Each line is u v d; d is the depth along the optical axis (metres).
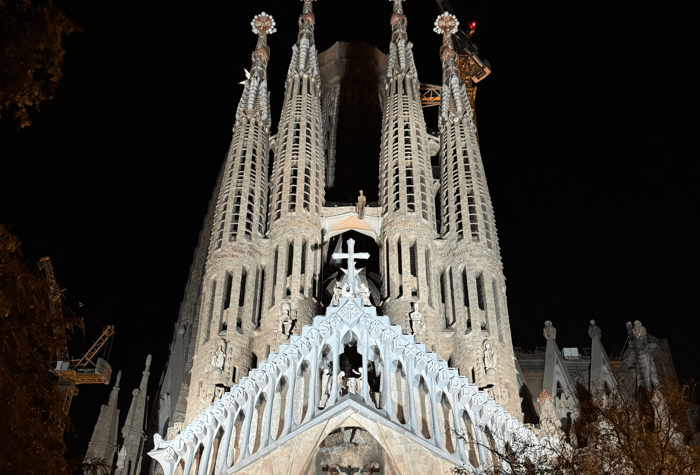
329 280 71.12
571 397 60.78
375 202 75.12
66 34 19.47
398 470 40.22
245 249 64.38
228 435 43.50
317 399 43.59
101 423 59.34
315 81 80.44
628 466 29.56
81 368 76.19
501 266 64.81
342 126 88.19
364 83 92.25
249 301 61.53
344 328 45.59
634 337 70.38
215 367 55.97
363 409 41.09
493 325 59.38
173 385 64.88
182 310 73.38
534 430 46.38
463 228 65.62
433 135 82.19
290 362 44.59
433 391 43.31
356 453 44.28
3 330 21.53
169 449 44.84
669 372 67.50
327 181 84.00
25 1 18.89
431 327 60.38
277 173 71.50
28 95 19.03
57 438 23.36
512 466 33.94
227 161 72.50
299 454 40.72
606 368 66.56
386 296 64.50
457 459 40.28
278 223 66.88
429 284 63.69
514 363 58.94
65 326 23.78
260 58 82.88
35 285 22.19
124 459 54.62
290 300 61.53
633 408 31.91
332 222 70.44
